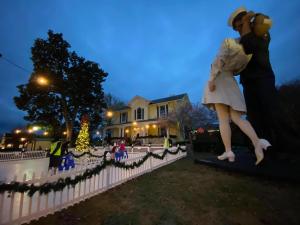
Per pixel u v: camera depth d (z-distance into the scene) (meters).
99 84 30.47
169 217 3.36
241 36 4.80
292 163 4.54
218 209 3.51
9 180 3.28
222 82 4.14
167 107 28.16
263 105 4.81
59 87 25.91
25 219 3.17
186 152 13.31
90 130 30.58
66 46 27.97
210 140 14.73
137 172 6.82
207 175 5.59
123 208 3.86
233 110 4.17
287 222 2.87
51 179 3.74
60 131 29.20
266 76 4.75
